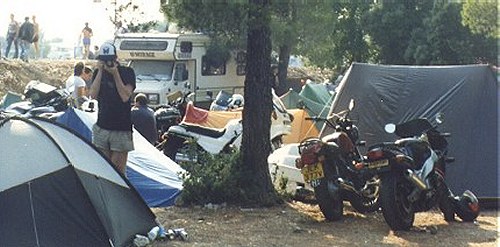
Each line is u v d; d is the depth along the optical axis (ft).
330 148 28.35
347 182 28.43
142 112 41.68
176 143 43.21
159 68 78.64
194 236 25.53
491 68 36.68
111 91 26.48
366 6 123.13
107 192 23.79
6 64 90.53
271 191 31.12
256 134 30.94
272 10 29.25
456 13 114.73
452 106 36.40
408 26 121.60
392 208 27.07
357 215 30.14
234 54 82.58
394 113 37.65
